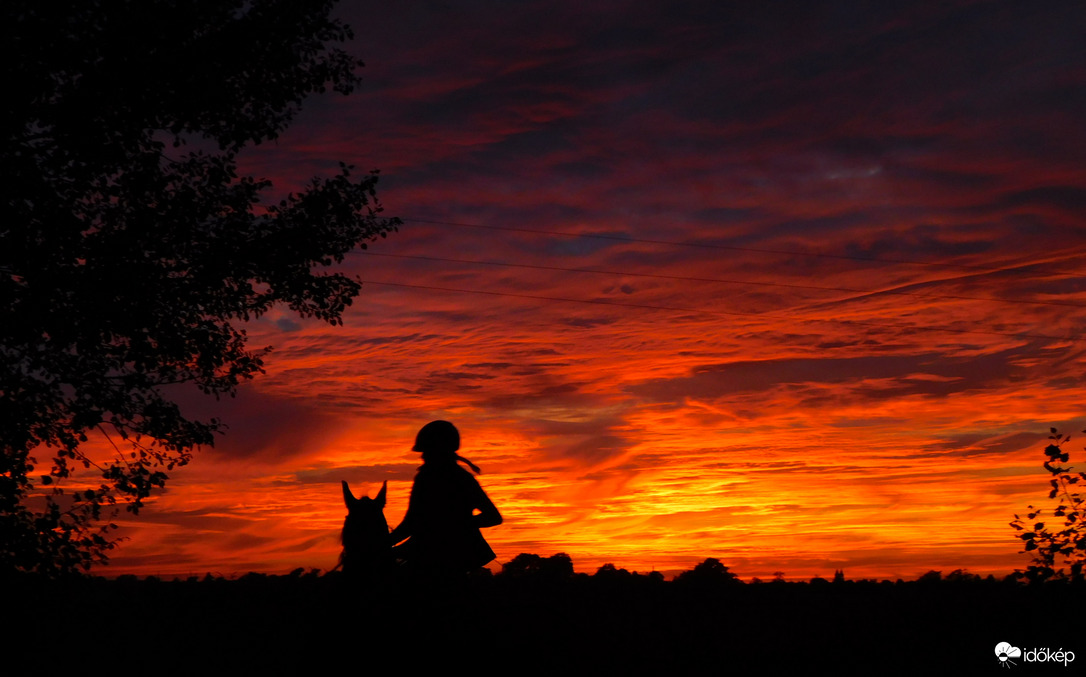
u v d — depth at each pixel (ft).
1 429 30.68
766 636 34.27
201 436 36.06
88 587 32.24
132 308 32.71
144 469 34.35
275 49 34.78
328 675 16.80
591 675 20.44
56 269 31.27
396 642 16.85
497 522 18.47
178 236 34.06
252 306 37.55
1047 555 29.81
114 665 29.35
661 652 29.45
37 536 30.09
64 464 33.68
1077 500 29.73
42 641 31.81
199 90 33.45
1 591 29.63
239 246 35.14
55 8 29.78
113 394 34.17
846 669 27.66
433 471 18.57
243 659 29.71
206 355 36.22
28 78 29.68
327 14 36.42
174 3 32.53
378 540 18.39
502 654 17.46
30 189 30.71
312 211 35.94
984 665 27.53
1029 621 31.24
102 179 34.27
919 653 29.68
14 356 32.07
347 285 38.06
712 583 57.67
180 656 30.68
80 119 31.35
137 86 32.37
